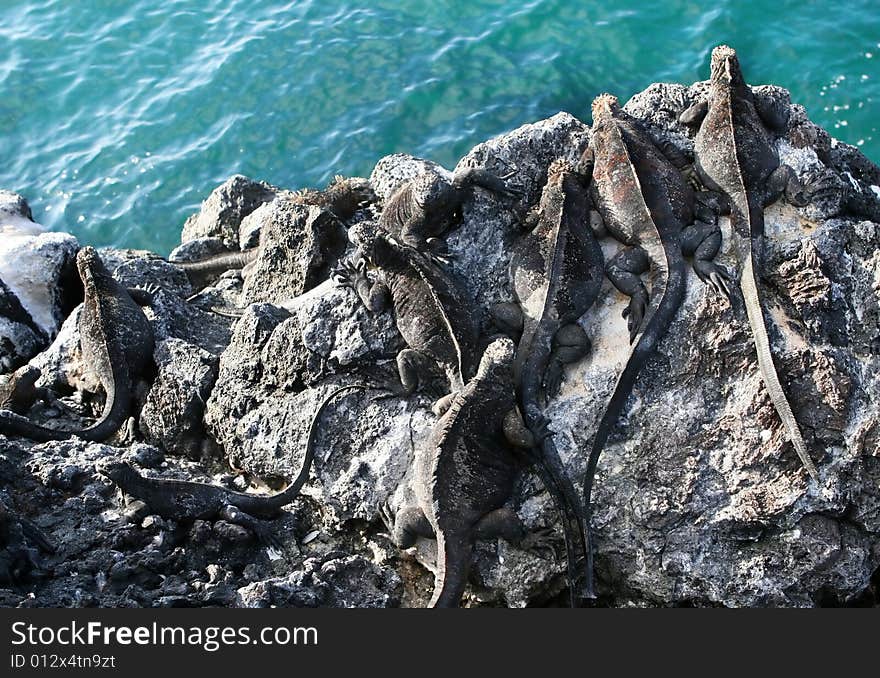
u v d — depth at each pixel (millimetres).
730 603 2523
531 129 2938
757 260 2623
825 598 2547
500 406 2539
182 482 2660
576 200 2725
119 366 2955
